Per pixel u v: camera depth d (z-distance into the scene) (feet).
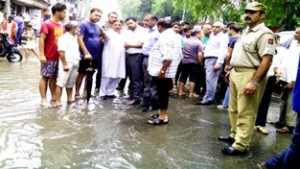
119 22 23.17
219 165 13.01
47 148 13.42
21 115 17.52
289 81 17.54
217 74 23.94
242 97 13.85
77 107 20.34
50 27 19.51
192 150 14.48
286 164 10.50
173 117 19.97
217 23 23.20
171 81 17.97
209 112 21.89
